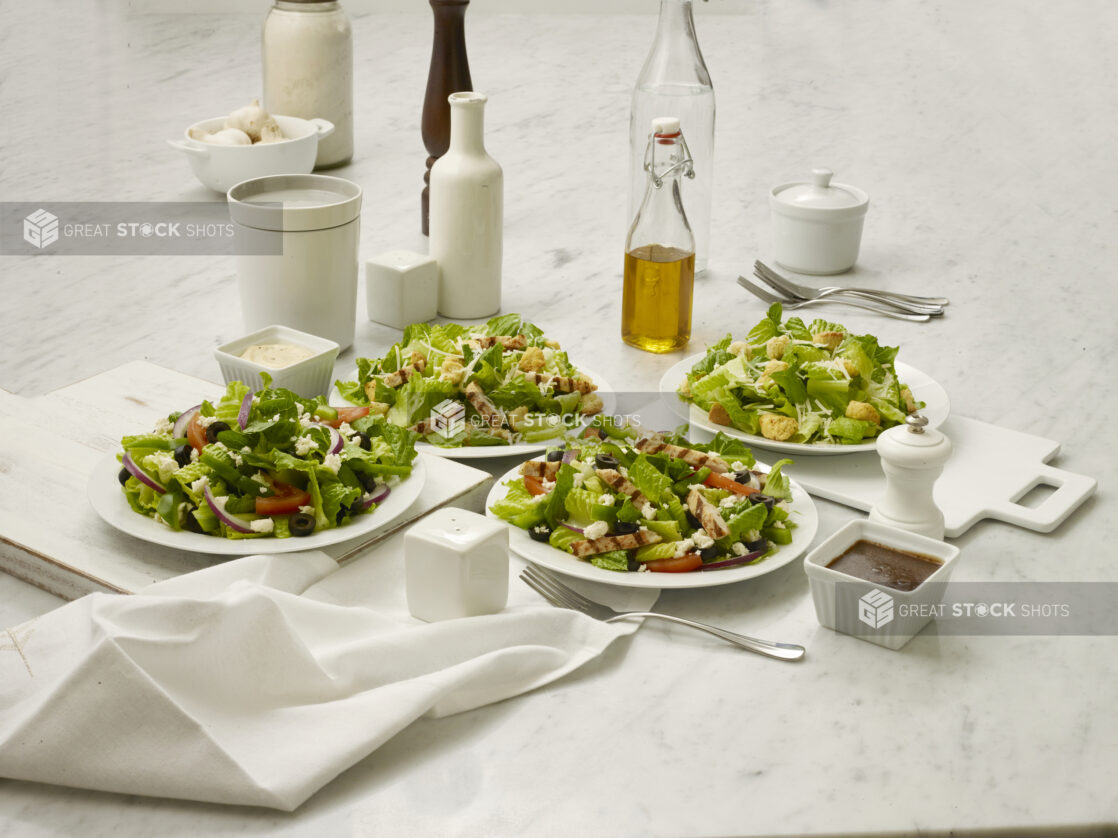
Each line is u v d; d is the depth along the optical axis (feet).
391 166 7.52
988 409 4.76
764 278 5.86
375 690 2.97
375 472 3.81
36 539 3.65
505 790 2.81
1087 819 2.76
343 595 3.47
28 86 9.05
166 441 3.71
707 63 9.80
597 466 3.68
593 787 2.83
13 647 3.01
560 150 7.97
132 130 8.20
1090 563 3.78
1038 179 7.58
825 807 2.78
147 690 2.73
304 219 4.83
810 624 3.45
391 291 5.39
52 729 2.72
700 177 5.89
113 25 10.55
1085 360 5.21
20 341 5.32
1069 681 3.22
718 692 3.16
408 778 2.85
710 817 2.74
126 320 5.56
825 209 5.97
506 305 5.71
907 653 3.33
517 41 10.50
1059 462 4.39
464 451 4.21
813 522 3.74
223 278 6.06
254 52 9.95
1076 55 9.93
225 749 2.71
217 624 2.89
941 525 3.78
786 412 4.27
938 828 2.72
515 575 3.65
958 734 3.02
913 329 5.51
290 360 4.51
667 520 3.55
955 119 8.63
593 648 3.28
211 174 6.81
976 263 6.33
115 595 3.06
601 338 5.36
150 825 2.69
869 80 9.41
